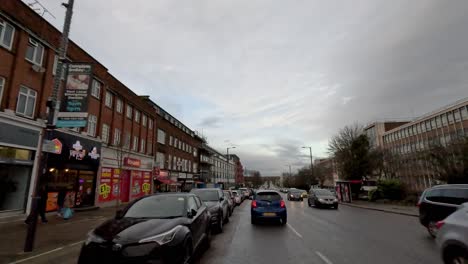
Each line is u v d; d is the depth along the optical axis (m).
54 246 8.09
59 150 15.77
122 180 25.66
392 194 29.86
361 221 13.90
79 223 12.67
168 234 4.95
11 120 13.59
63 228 11.26
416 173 52.72
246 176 151.62
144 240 4.67
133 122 28.56
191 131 59.78
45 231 10.55
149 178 32.44
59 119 8.93
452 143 25.05
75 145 18.12
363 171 38.69
